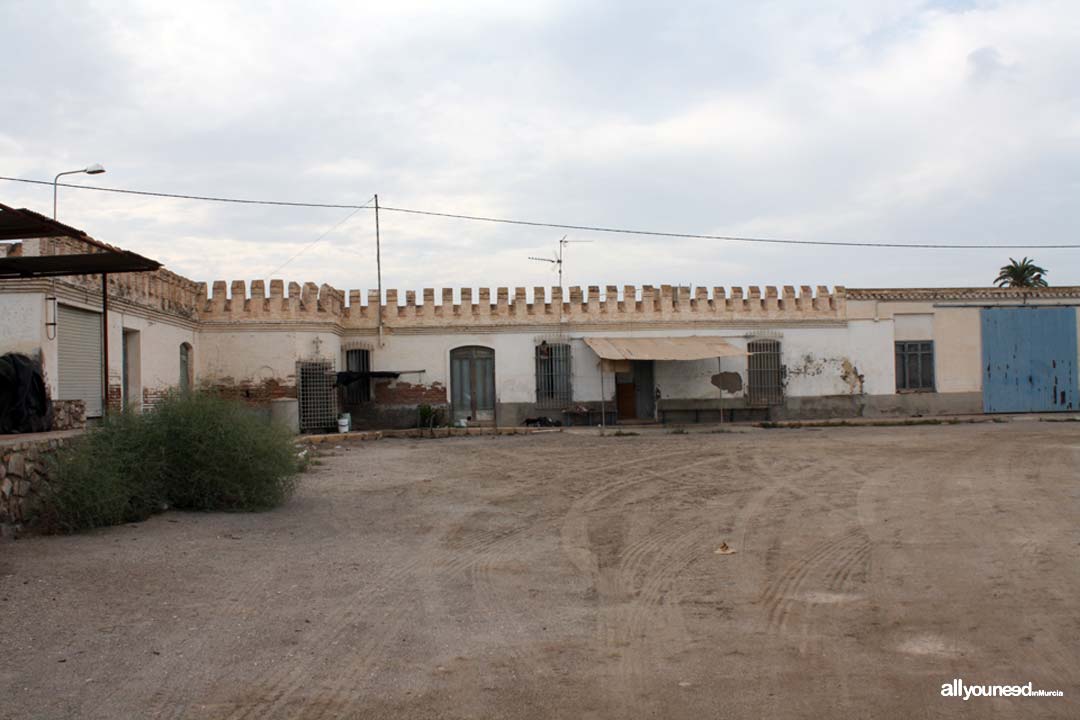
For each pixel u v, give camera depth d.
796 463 19.28
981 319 35.75
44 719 5.36
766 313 34.34
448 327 32.78
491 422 32.94
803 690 5.85
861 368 34.91
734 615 7.73
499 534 11.73
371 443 27.02
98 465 11.73
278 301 29.61
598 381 33.25
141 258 13.80
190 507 13.26
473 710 5.58
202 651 6.70
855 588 8.56
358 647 6.86
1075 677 6.03
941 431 28.47
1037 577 8.80
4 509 10.47
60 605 7.74
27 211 10.84
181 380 26.98
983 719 5.32
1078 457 19.80
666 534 11.59
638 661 6.52
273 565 9.70
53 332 17.52
